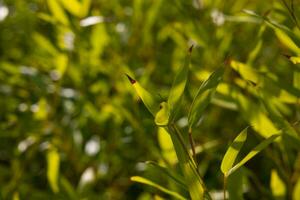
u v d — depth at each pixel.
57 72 1.50
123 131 1.41
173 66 1.35
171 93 0.75
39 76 1.38
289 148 1.01
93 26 1.43
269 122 0.93
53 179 1.15
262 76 0.91
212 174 1.36
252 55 1.04
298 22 0.88
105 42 1.37
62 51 1.34
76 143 1.39
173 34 1.33
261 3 1.37
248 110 0.95
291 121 1.11
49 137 1.40
